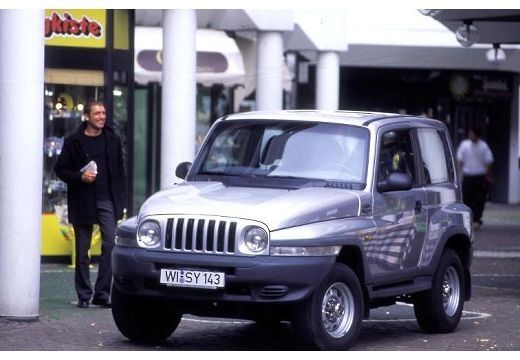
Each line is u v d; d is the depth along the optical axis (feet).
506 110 150.51
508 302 61.87
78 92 71.77
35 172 49.42
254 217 41.91
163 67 69.56
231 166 47.39
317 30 113.29
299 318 42.34
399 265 47.34
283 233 41.81
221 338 48.26
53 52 71.05
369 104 147.23
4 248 49.57
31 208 49.49
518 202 150.82
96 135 55.26
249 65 113.09
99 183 55.01
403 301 50.90
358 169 46.11
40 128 49.34
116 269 43.75
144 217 43.32
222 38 103.91
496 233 106.52
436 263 49.85
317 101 114.93
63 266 72.18
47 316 52.01
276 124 47.75
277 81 97.04
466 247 52.85
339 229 43.37
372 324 53.47
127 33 73.31
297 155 46.70
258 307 42.80
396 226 47.01
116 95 73.36
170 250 42.57
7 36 48.70
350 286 43.80
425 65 137.49
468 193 110.83
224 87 116.67
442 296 50.49
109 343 45.91
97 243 72.02
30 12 48.65
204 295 42.11
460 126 149.38
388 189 46.24
